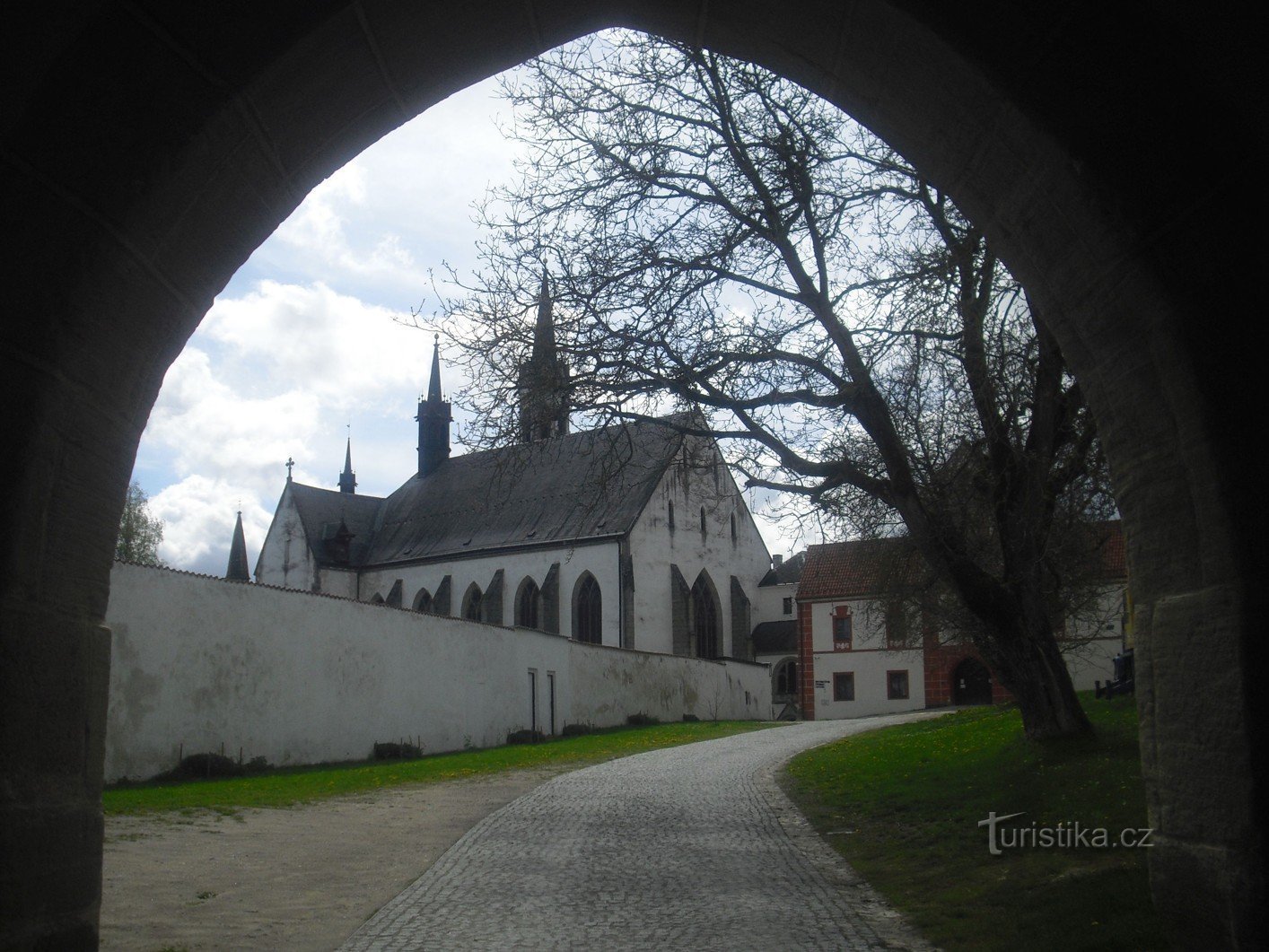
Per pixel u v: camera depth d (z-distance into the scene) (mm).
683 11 6160
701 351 15562
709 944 7992
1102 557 21766
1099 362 5598
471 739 35531
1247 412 4586
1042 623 15953
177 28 4668
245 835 14250
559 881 10820
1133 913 7465
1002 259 6172
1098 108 4824
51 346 4707
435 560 70562
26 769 4652
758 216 15953
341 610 29453
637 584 61812
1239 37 4215
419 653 33000
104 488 5355
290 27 4914
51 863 4828
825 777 20016
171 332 5645
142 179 4879
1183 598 5000
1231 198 4527
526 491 70438
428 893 10219
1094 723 17781
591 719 44875
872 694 60844
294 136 5648
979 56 4996
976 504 16703
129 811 16469
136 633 23016
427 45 5645
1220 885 4711
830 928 8477
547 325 15750
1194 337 4762
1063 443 15227
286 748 26984
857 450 16703
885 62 5625
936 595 20312
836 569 63406
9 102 4391
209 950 7891
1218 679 4699
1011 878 9602
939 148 5992
